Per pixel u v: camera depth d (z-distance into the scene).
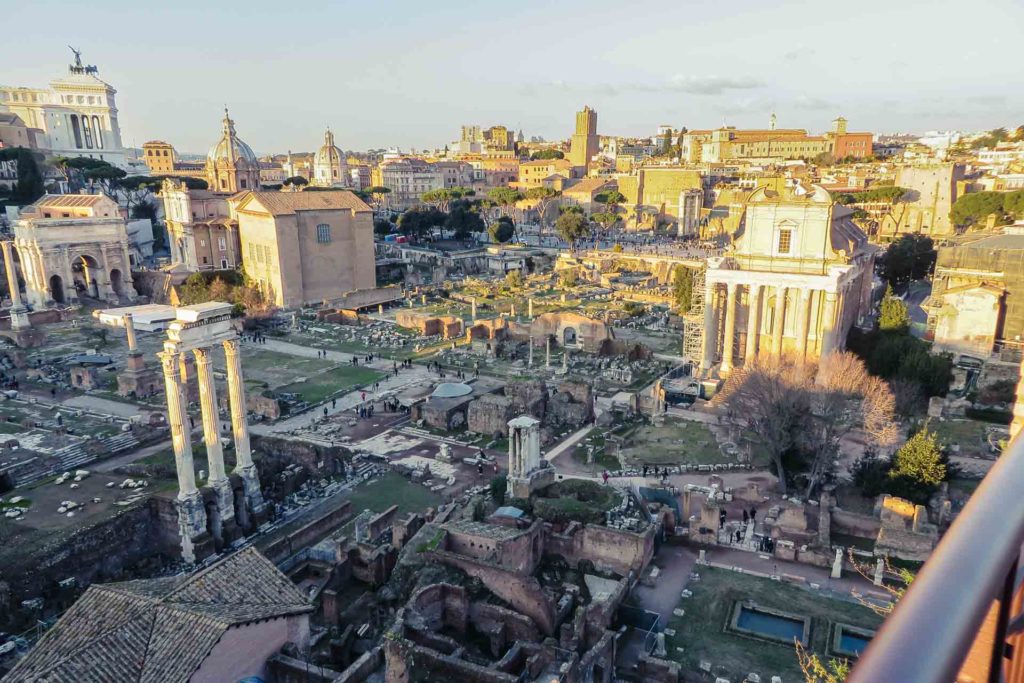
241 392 63.16
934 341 94.50
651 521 57.31
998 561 3.55
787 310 91.31
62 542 53.62
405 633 42.84
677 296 136.50
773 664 43.06
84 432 81.94
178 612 35.75
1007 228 114.06
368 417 90.69
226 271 160.38
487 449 80.69
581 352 116.88
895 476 60.38
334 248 156.75
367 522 60.53
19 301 126.75
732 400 70.75
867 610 48.00
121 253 160.75
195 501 58.88
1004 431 73.19
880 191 191.00
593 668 40.41
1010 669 3.97
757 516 61.25
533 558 54.41
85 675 32.41
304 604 40.09
